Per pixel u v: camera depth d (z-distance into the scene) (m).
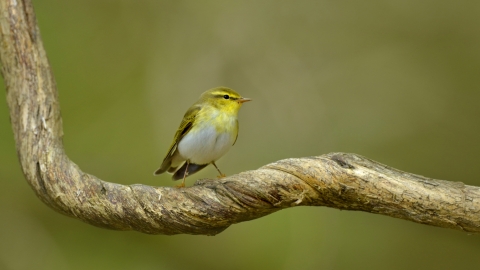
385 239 11.85
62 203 6.21
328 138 13.17
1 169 11.62
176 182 12.65
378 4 13.66
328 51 13.77
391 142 12.94
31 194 11.68
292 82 13.64
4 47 6.61
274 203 5.91
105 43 13.83
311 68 13.71
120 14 14.06
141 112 13.47
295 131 13.30
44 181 6.24
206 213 5.95
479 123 12.55
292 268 11.32
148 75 13.88
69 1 13.71
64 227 11.64
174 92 13.77
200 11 14.16
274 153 13.09
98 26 13.86
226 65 13.88
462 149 12.55
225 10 14.10
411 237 11.84
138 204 6.04
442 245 11.70
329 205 6.01
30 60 6.59
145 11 14.34
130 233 11.74
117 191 6.11
